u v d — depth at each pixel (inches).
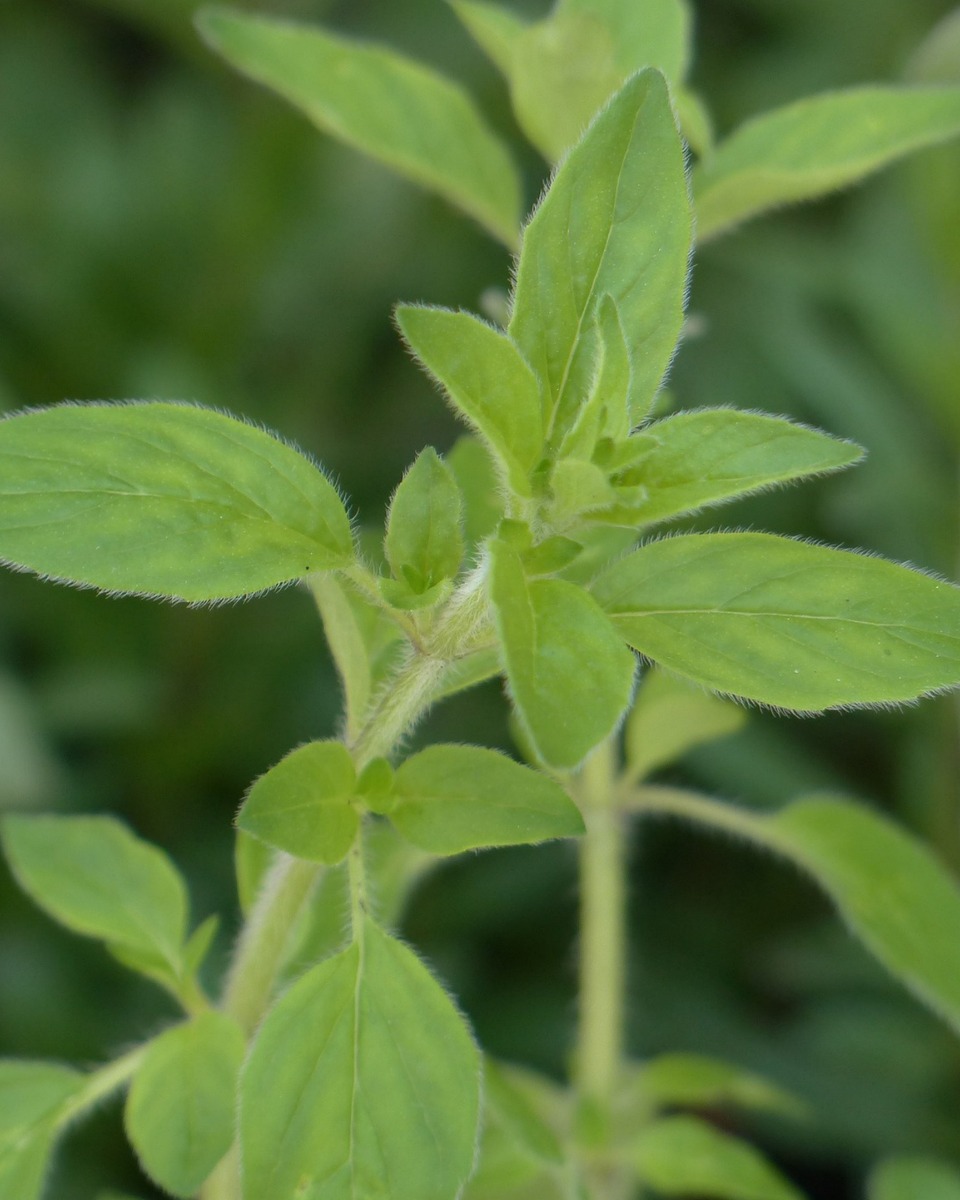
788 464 14.2
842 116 15.8
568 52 15.7
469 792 14.3
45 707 21.9
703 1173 16.4
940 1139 19.5
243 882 15.1
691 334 16.1
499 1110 15.4
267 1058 14.1
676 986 21.2
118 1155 19.2
